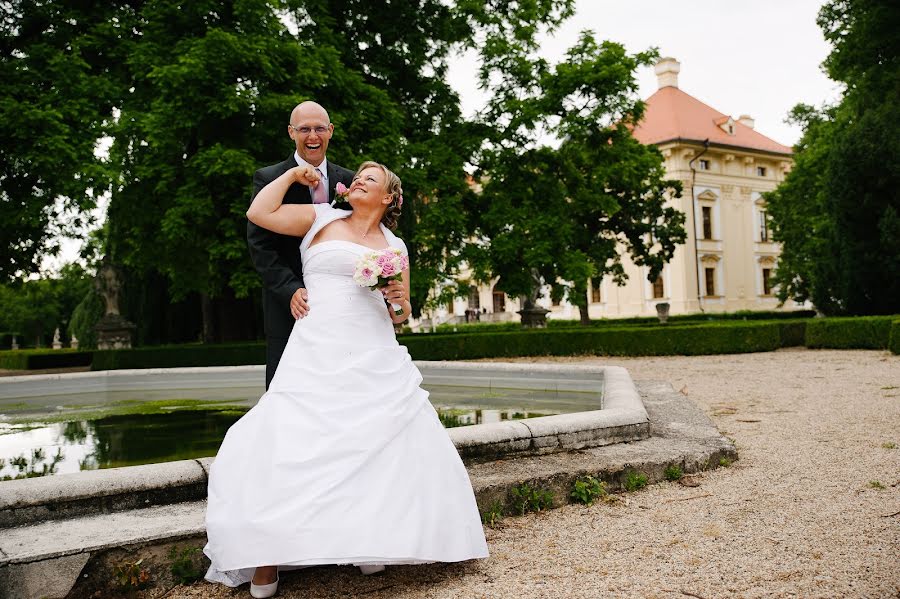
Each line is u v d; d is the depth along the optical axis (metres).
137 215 13.41
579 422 4.05
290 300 2.73
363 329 2.60
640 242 29.30
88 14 13.63
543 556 2.69
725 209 40.50
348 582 2.46
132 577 2.35
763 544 2.75
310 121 3.14
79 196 11.63
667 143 38.44
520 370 7.90
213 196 12.05
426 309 17.59
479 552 2.47
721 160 40.50
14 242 14.16
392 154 13.35
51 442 4.64
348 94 13.00
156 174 12.28
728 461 4.16
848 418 5.72
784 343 16.20
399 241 2.92
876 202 17.17
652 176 28.41
